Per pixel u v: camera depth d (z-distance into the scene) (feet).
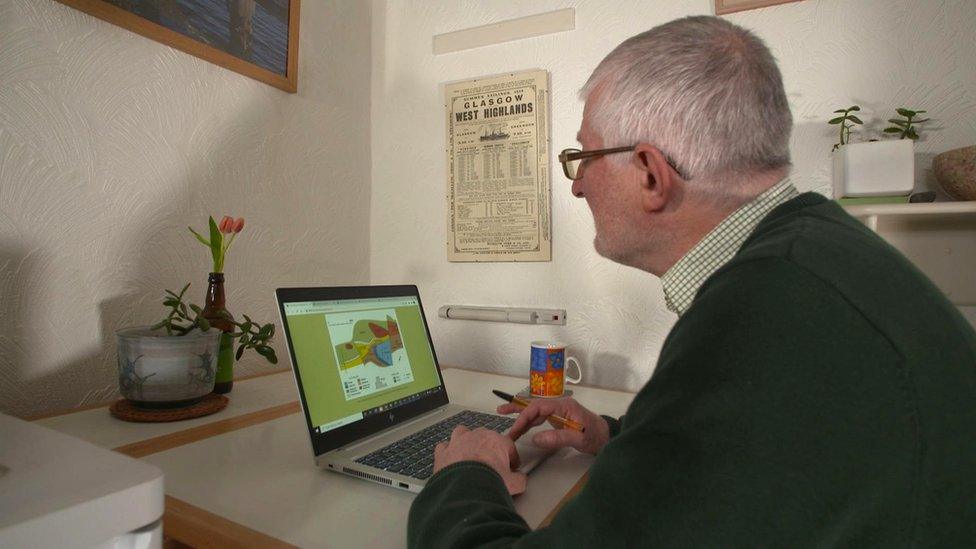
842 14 3.74
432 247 5.31
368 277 5.57
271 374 4.29
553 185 4.77
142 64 3.48
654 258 2.18
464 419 3.16
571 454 2.68
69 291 3.15
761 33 3.94
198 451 2.55
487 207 5.02
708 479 1.16
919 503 1.13
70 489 1.11
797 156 3.87
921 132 3.55
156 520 1.22
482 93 5.02
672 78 1.86
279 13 4.44
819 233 1.43
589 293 4.61
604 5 4.52
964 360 1.27
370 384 2.93
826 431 1.12
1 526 0.93
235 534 1.78
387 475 2.22
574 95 4.66
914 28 3.57
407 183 5.43
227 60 3.98
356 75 5.35
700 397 1.23
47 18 3.00
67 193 3.12
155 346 2.90
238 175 4.16
